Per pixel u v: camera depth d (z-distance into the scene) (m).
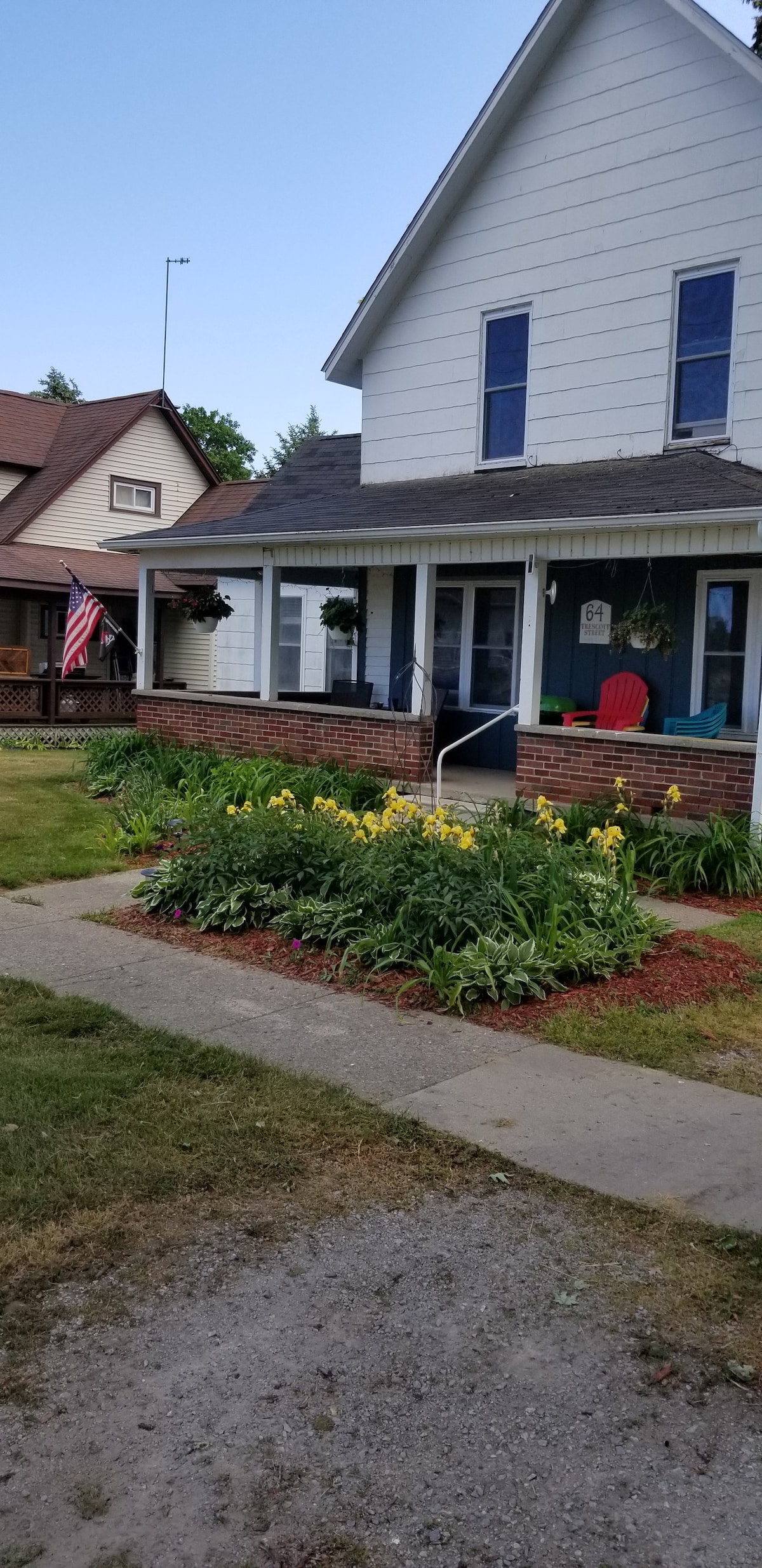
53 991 6.25
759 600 11.64
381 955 6.68
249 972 6.71
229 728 14.41
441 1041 5.65
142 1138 4.41
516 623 14.03
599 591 12.98
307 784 11.50
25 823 11.40
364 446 15.71
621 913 7.14
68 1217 3.85
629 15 12.34
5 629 23.83
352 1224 3.88
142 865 9.69
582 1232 3.86
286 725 13.64
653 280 12.40
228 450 49.22
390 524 11.81
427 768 12.41
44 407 27.62
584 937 6.74
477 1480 2.75
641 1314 3.41
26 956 6.96
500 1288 3.53
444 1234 3.83
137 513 26.23
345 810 9.09
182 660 25.88
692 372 12.27
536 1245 3.77
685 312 12.26
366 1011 6.07
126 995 6.24
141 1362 3.14
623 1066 5.39
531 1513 2.65
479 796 11.88
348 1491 2.71
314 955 6.95
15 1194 3.94
